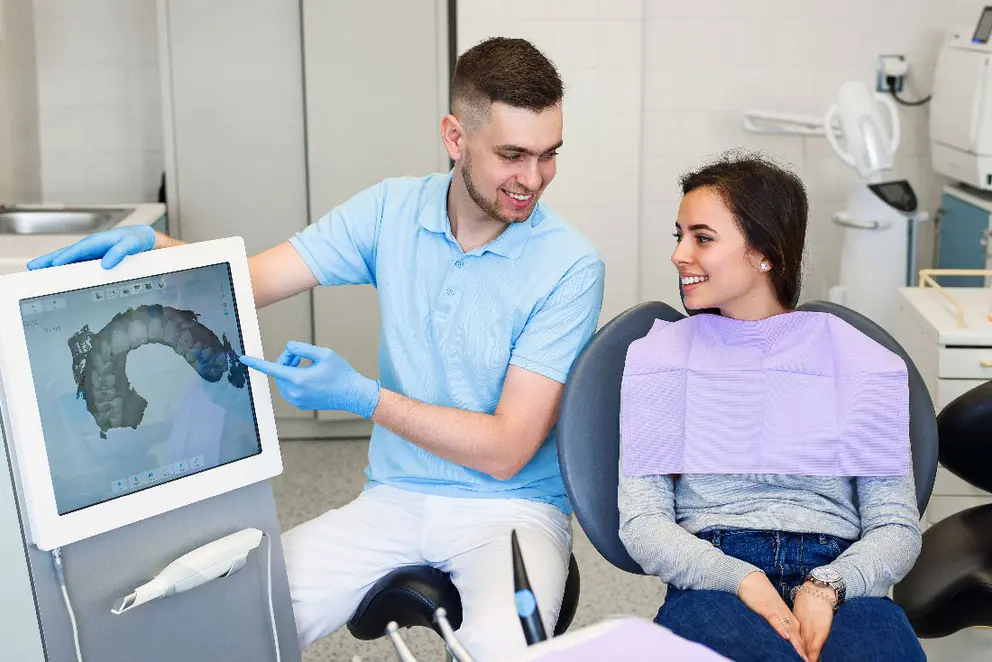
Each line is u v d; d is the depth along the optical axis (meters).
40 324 1.35
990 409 1.86
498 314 1.87
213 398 1.50
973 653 2.14
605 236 3.86
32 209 3.49
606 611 2.69
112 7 3.96
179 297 1.47
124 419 1.42
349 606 1.84
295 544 1.84
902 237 3.49
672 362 1.72
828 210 3.98
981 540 1.81
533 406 1.82
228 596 1.56
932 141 3.81
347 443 3.84
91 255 1.46
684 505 1.73
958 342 2.53
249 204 3.71
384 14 3.56
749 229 1.69
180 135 3.65
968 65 3.47
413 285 1.93
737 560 1.58
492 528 1.85
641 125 3.88
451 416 1.77
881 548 1.61
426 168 3.67
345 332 3.77
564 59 3.70
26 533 1.37
